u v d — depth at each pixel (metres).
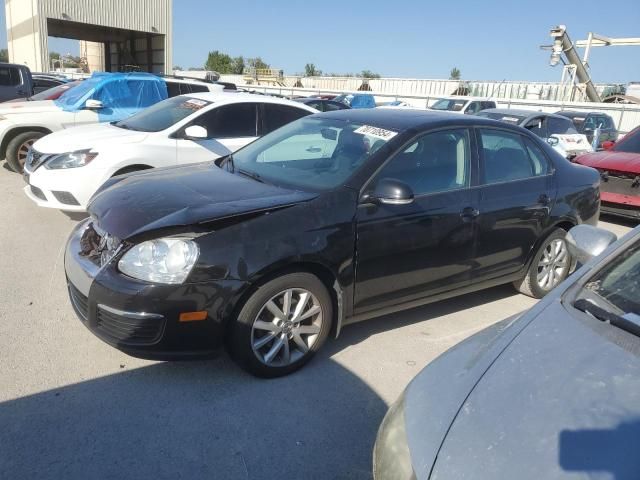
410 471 1.67
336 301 3.53
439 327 4.26
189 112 6.89
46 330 3.84
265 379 3.36
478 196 4.08
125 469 2.57
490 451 1.59
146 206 3.33
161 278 2.95
